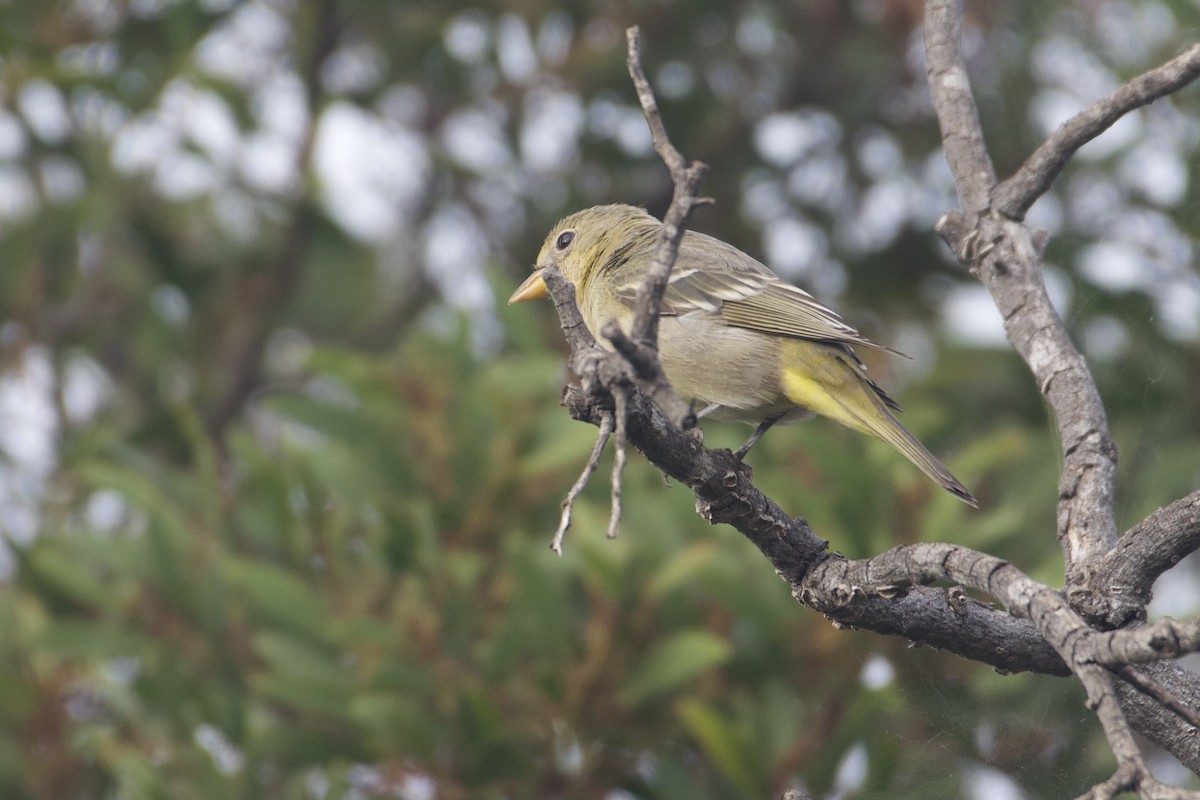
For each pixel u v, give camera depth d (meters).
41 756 10.90
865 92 16.41
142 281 16.06
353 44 17.97
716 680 10.12
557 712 9.85
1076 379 6.80
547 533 10.92
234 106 15.93
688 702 9.32
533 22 16.91
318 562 11.06
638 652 9.97
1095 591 5.93
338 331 18.05
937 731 7.15
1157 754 8.43
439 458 10.98
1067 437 6.69
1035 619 4.83
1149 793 4.05
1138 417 9.59
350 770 10.39
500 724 9.48
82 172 15.69
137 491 10.93
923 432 11.59
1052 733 6.98
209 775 10.20
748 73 17.05
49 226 15.31
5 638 11.23
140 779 9.91
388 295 18.38
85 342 15.96
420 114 17.95
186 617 10.84
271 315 16.86
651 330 5.17
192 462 15.50
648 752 10.05
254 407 16.80
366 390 11.21
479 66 17.16
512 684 10.09
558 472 11.01
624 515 10.50
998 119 13.84
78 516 13.87
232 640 10.83
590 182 17.06
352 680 10.07
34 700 10.91
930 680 7.59
